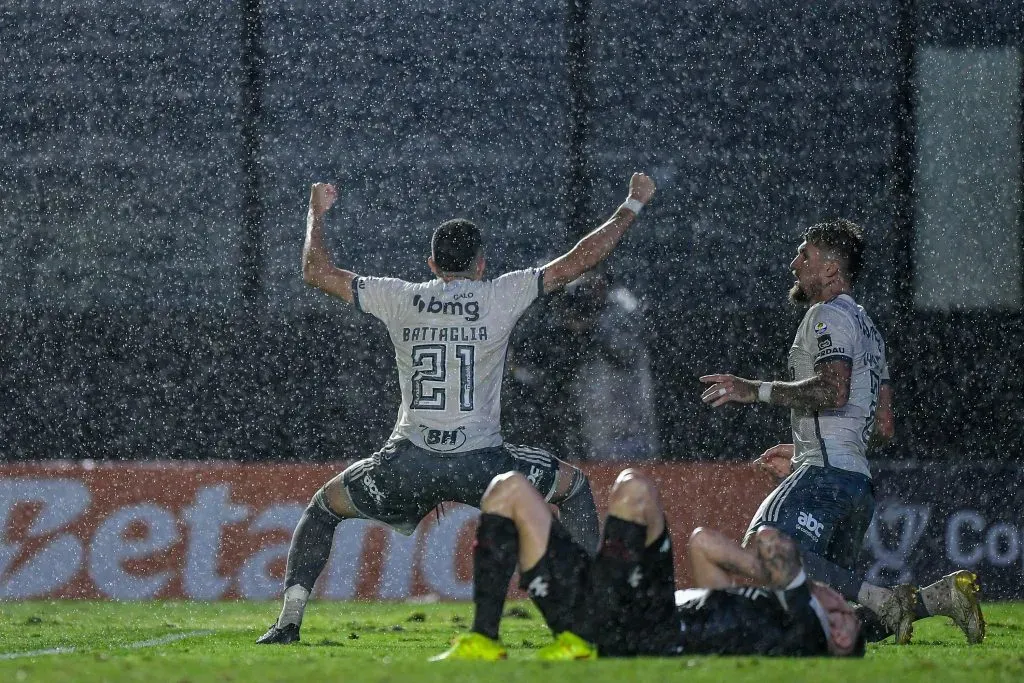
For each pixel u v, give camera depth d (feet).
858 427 59.00
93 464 106.93
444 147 181.68
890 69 177.47
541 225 180.55
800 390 57.72
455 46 182.80
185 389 169.78
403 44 182.80
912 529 110.11
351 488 59.31
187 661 44.14
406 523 60.29
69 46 180.24
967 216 173.47
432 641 64.54
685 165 179.42
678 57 180.96
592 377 149.07
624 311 150.20
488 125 181.68
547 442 148.87
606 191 181.06
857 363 58.95
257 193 179.52
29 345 171.42
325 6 182.39
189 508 106.73
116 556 105.70
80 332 172.04
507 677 35.47
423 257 179.83
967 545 110.42
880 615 58.65
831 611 42.70
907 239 173.37
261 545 106.73
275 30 182.70
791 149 178.91
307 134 181.27
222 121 180.45
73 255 176.14
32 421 167.84
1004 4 175.11
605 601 40.57
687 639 41.24
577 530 59.82
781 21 180.45
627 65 182.29
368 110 181.37
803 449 59.62
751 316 173.27
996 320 169.89
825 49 178.91
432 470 58.29
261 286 175.73
